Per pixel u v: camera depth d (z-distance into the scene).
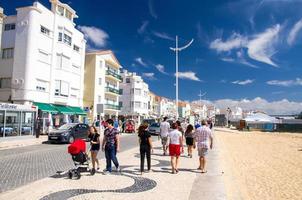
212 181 10.45
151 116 96.00
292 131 75.62
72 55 42.81
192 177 11.02
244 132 68.56
